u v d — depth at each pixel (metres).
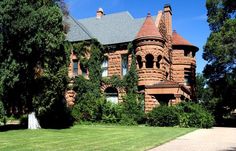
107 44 42.38
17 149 14.87
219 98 44.94
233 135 24.25
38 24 23.91
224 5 41.41
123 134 23.02
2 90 24.75
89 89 40.28
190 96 46.91
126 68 41.53
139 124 36.75
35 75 25.95
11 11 23.41
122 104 38.28
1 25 23.84
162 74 39.91
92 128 28.72
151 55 39.66
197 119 33.41
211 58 41.31
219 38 38.09
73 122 35.19
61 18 25.20
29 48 24.16
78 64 42.38
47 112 30.89
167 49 44.91
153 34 39.41
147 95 38.50
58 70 26.59
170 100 40.03
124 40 41.88
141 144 17.05
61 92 27.78
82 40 41.84
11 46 24.58
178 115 34.09
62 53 26.64
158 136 21.64
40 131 24.81
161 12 44.53
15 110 27.83
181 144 17.84
